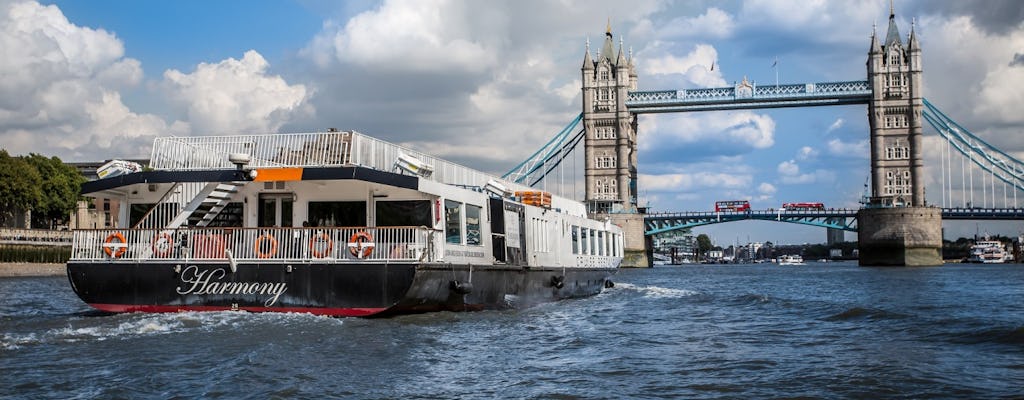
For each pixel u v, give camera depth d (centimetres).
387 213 2922
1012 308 4175
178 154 3011
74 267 2864
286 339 2227
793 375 1820
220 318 2588
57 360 1903
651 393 1639
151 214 3069
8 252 10494
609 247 5088
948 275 12231
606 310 3603
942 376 1775
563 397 1599
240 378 1700
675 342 2430
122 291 2836
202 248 2786
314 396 1559
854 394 1612
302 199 2991
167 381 1672
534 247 3688
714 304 4075
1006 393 1602
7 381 1670
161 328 2397
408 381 1730
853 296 5822
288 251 2734
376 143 2973
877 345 2312
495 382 1741
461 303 2994
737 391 1658
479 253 3153
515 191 3922
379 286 2652
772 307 3847
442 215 2881
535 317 3138
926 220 19900
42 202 12631
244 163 2833
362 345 2167
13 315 3103
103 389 1594
